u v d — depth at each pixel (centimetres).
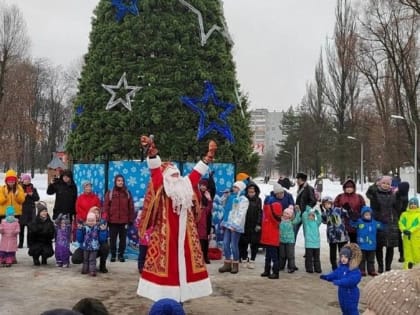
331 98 4903
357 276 658
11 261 1018
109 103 1143
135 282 884
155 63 1150
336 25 4438
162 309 276
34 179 4775
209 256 1155
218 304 762
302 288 879
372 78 3988
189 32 1170
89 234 938
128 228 1124
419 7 3097
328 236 1039
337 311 738
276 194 1048
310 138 6344
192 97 1155
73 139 1234
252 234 1084
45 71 5772
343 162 4919
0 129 4031
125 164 1143
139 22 1152
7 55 4028
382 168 4856
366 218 1012
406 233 988
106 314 281
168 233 615
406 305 175
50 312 209
